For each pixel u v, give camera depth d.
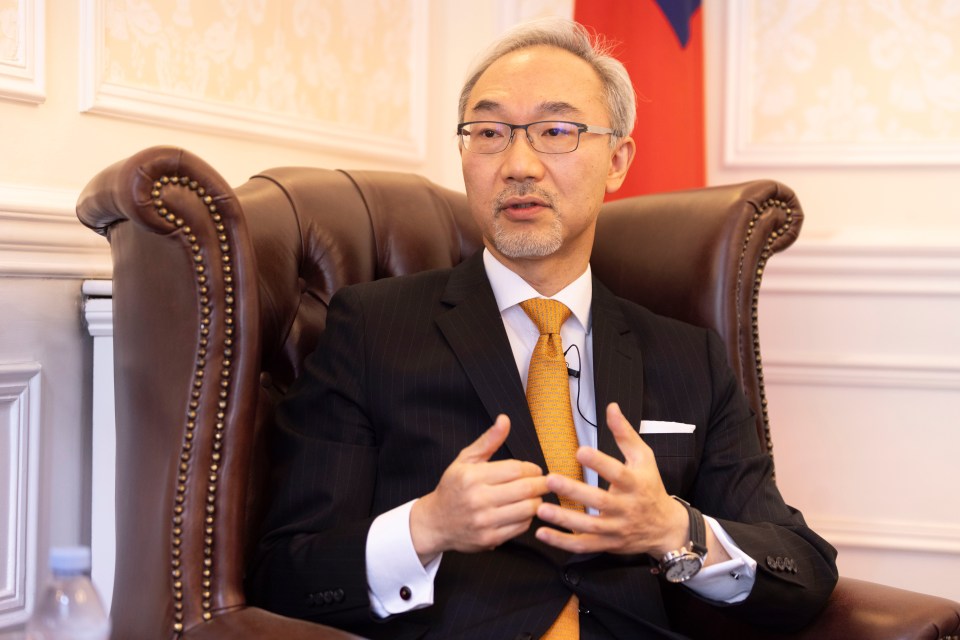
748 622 1.53
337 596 1.38
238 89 2.27
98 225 1.50
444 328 1.59
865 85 2.79
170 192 1.31
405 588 1.36
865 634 1.43
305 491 1.50
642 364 1.66
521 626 1.42
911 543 2.74
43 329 1.83
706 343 1.73
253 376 1.39
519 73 1.64
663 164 2.67
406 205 1.96
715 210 1.84
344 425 1.55
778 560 1.48
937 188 2.75
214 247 1.36
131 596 1.42
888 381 2.74
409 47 2.83
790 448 2.83
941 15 2.73
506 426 1.30
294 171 1.85
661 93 2.67
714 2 2.89
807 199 2.84
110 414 1.88
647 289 1.89
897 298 2.73
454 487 1.29
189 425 1.36
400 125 2.81
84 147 1.94
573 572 1.47
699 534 1.40
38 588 1.82
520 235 1.60
